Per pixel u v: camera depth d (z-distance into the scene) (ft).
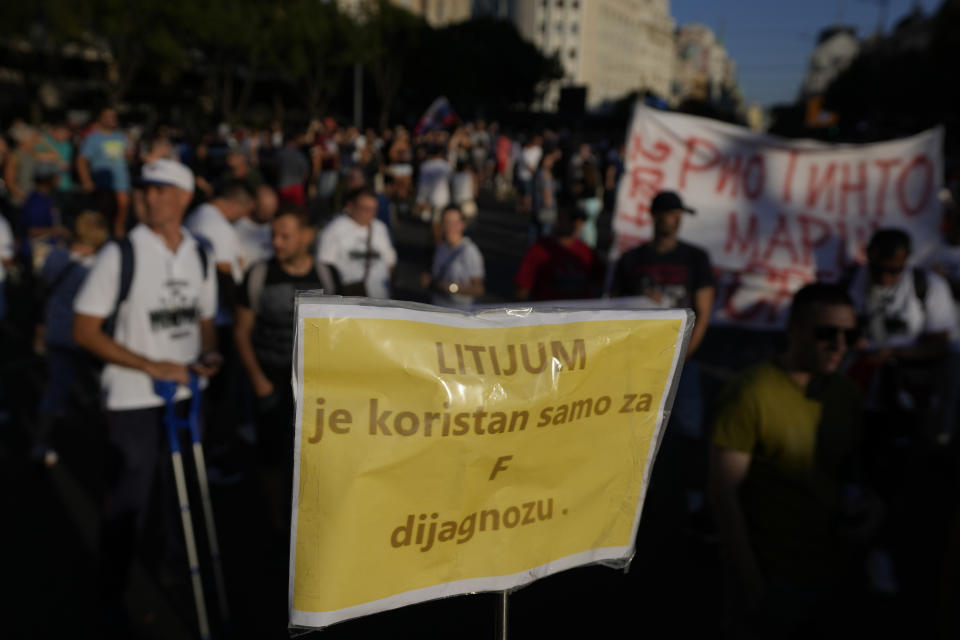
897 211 17.33
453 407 4.25
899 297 12.62
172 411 9.94
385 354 4.10
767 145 17.63
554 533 4.70
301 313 3.96
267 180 40.40
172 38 108.88
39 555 12.64
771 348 26.35
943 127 16.88
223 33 117.60
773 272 17.84
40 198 27.25
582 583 12.66
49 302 15.43
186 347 10.68
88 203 49.44
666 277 13.69
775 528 7.77
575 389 4.59
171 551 11.73
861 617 11.62
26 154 32.42
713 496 7.97
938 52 161.58
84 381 21.20
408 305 4.15
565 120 133.49
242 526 13.93
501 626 4.72
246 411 16.30
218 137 50.85
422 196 43.47
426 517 4.30
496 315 4.40
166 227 10.46
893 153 17.28
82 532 13.43
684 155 17.87
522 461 4.51
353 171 23.75
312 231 12.75
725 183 17.87
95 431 17.84
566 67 414.62
